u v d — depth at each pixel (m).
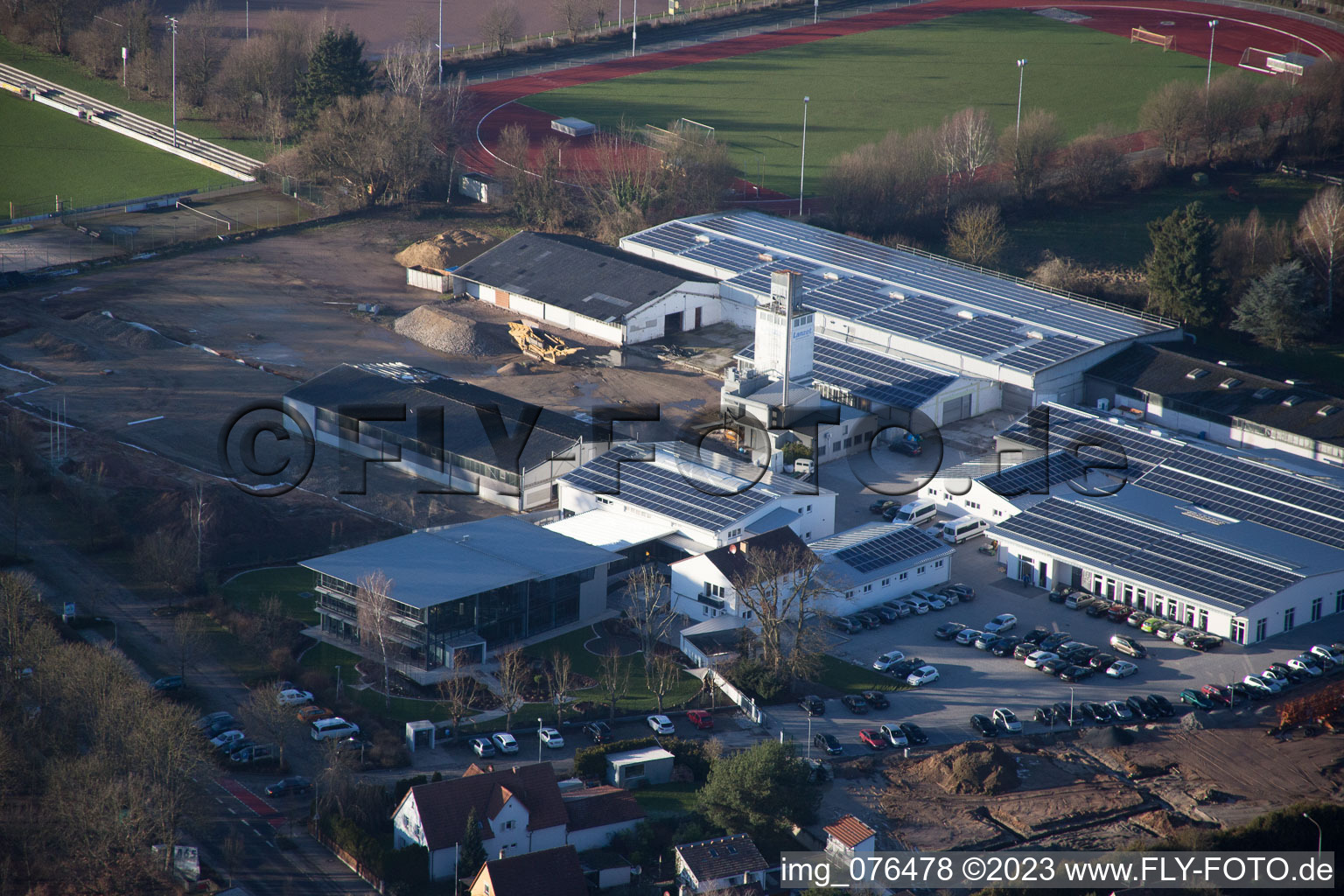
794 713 194.25
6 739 169.38
